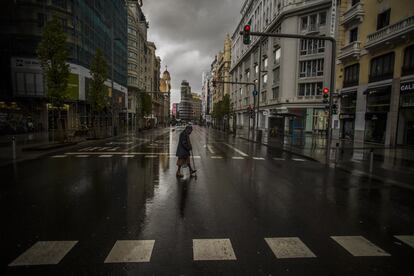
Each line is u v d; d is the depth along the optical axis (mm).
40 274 3000
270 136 26094
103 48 37125
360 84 21266
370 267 3275
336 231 4391
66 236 4031
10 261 3277
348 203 5984
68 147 17297
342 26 23594
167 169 9867
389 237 4195
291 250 3682
